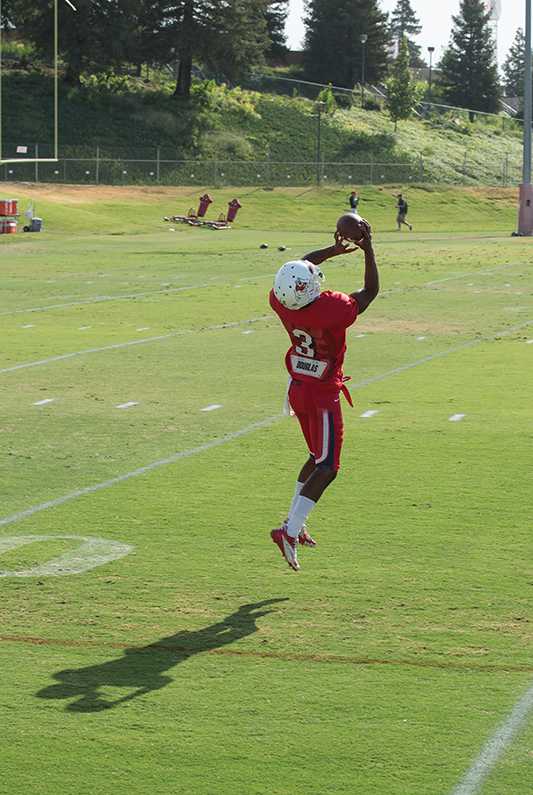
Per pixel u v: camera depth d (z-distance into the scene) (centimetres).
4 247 10806
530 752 1389
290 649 1711
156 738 1426
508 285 7575
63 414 3559
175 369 4391
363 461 2950
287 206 18438
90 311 6181
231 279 7881
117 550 2205
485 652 1694
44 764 1361
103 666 1648
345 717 1483
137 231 13750
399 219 15688
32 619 1838
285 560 2098
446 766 1354
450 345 5072
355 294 2038
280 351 4844
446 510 2483
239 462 2928
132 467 2880
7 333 5378
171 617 1847
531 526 2359
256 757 1377
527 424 3416
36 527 2362
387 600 1920
